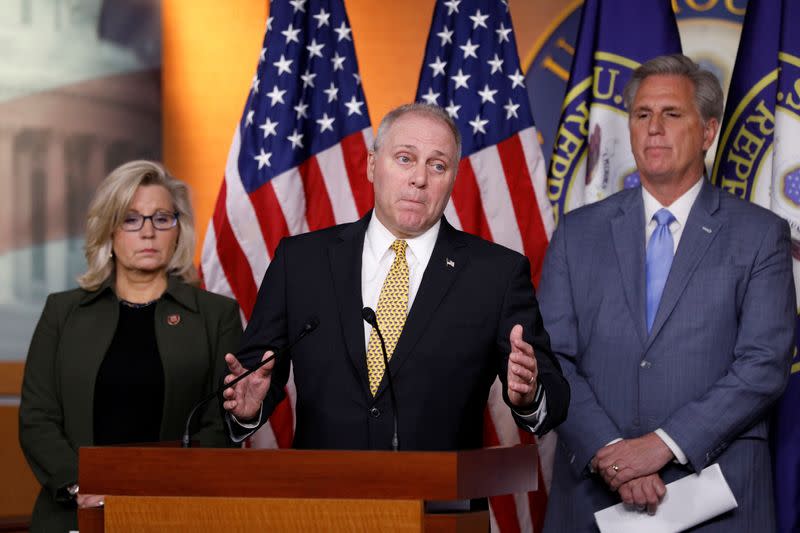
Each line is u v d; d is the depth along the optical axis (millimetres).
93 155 12547
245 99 12906
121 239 9156
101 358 8812
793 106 11195
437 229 7441
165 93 12805
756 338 8555
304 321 7184
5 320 12250
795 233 10969
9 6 12422
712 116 9375
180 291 9242
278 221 11352
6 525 11547
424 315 7000
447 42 11844
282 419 11305
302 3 11812
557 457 9086
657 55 11477
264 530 5230
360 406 6816
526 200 11508
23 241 12344
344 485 5168
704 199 9180
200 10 12883
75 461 8469
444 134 7219
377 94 12992
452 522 5141
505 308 7125
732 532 8359
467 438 6973
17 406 12195
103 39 12625
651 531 8195
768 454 8672
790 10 11336
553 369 7027
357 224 7543
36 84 12438
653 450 8250
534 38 12789
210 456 5324
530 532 11094
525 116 11695
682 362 8641
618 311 8930
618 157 11438
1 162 12344
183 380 8883
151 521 5363
